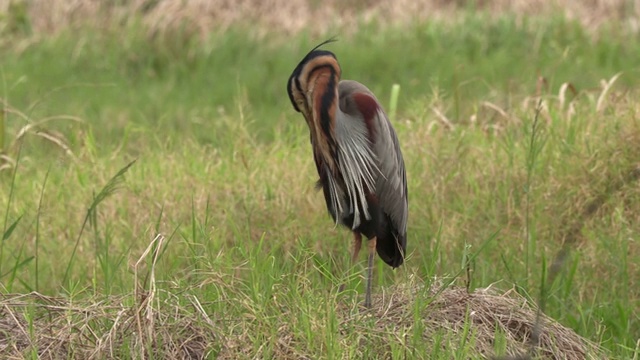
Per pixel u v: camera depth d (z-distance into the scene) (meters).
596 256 15.30
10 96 26.78
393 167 13.46
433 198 17.06
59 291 15.45
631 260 15.23
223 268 13.57
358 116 13.15
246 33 30.97
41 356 11.47
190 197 17.45
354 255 13.61
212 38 30.50
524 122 18.88
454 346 11.74
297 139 20.53
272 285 12.15
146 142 22.84
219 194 17.66
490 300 12.79
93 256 16.42
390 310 12.51
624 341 13.09
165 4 32.06
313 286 13.46
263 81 27.97
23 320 12.16
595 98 22.47
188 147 21.70
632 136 17.16
